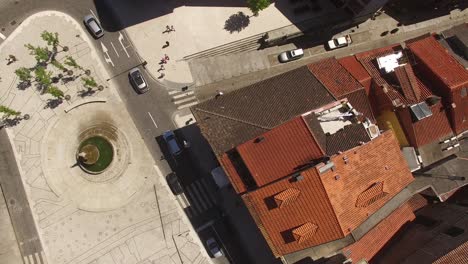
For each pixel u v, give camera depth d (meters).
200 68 68.44
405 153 60.38
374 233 59.03
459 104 58.62
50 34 61.09
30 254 62.22
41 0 66.88
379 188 54.62
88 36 67.00
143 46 67.62
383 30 73.12
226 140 55.91
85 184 64.38
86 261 62.78
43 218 63.03
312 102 56.72
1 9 66.06
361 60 61.81
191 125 67.31
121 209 64.38
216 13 69.50
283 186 52.50
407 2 74.19
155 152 66.12
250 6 64.69
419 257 53.84
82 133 65.19
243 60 69.44
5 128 64.12
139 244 64.00
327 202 51.28
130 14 68.19
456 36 62.22
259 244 66.31
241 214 66.69
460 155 61.09
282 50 70.38
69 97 65.44
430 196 62.62
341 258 55.16
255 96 57.91
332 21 69.06
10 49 65.62
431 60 59.56
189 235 65.06
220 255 64.56
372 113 60.31
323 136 54.47
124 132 65.94
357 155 54.00
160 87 67.38
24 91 65.00
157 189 65.50
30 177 63.69
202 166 66.75
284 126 53.41
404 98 58.75
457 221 56.28
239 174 55.88
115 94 66.38
